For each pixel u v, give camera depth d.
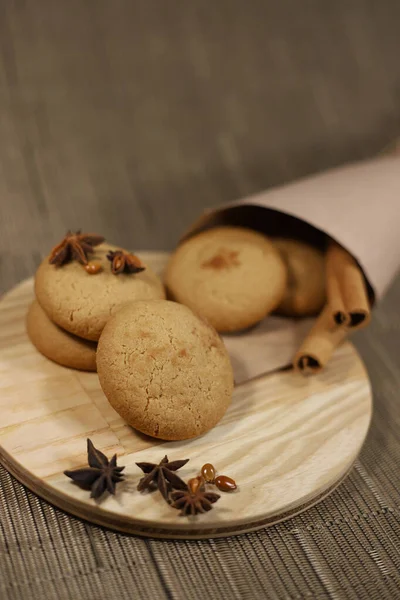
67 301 0.54
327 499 0.53
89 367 0.55
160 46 0.86
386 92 0.89
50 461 0.51
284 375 0.57
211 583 0.49
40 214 0.71
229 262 0.58
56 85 0.80
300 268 0.61
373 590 0.50
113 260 0.55
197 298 0.57
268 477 0.52
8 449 0.51
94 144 0.78
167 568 0.50
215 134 0.82
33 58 0.80
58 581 0.49
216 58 0.87
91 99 0.81
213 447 0.53
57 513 0.51
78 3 0.84
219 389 0.52
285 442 0.53
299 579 0.50
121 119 0.80
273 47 0.90
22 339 0.57
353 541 0.52
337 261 0.59
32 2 0.82
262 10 0.91
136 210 0.74
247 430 0.54
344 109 0.87
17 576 0.49
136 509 0.50
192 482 0.50
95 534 0.50
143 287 0.55
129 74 0.83
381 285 0.59
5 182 0.73
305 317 0.62
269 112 0.85
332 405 0.56
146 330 0.52
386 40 0.93
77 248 0.55
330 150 0.83
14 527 0.50
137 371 0.51
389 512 0.53
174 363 0.52
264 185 0.79
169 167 0.78
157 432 0.51
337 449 0.53
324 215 0.59
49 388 0.54
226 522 0.50
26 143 0.76
